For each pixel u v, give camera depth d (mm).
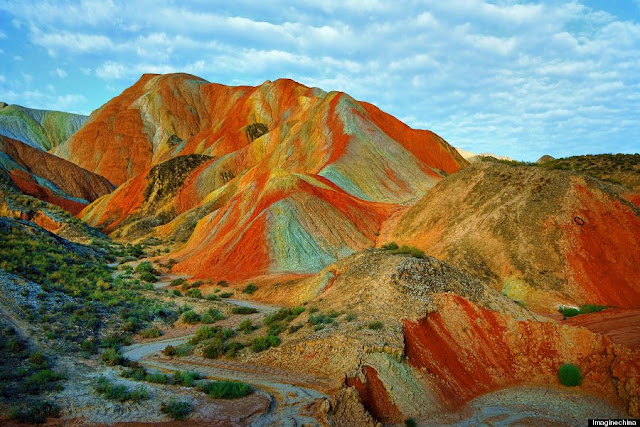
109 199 108312
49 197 110500
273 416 15250
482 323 21844
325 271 32312
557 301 30578
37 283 28281
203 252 56125
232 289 41906
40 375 16781
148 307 30672
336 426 14484
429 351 19750
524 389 19031
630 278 31266
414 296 22953
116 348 22906
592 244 33656
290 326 23797
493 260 35781
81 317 25328
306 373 18859
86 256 47875
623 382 17531
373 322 20797
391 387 17062
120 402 15531
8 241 35531
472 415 16781
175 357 22141
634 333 22422
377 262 27844
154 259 60625
